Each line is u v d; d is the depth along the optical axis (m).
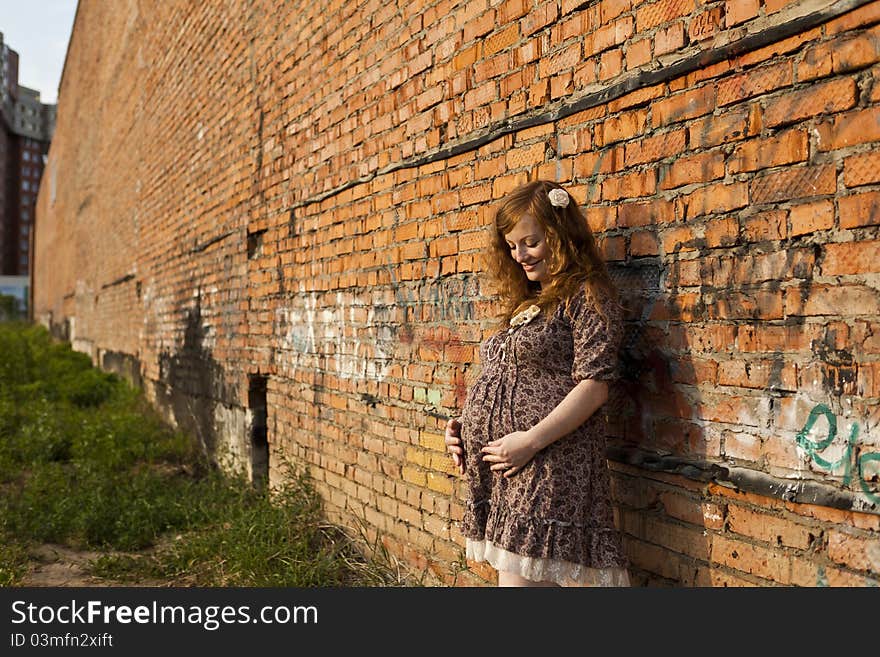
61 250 26.05
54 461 7.26
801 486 1.91
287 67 5.30
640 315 2.41
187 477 6.58
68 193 23.75
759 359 2.03
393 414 3.89
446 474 3.43
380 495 4.02
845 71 1.83
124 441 7.53
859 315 1.80
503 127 3.05
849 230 1.82
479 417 2.37
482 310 3.17
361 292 4.23
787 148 1.96
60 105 26.75
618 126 2.50
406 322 3.77
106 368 14.59
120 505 5.32
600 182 2.58
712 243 2.17
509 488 2.26
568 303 2.26
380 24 4.02
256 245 6.05
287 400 5.33
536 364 2.29
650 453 2.37
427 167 3.58
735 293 2.10
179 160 8.54
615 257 2.51
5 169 62.41
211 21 7.19
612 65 2.52
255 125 5.94
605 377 2.17
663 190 2.34
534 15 2.88
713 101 2.17
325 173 4.68
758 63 2.05
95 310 16.70
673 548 2.29
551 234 2.32
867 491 1.77
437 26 3.51
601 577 2.17
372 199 4.10
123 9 12.71
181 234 8.43
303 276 5.04
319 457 4.79
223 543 4.43
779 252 1.98
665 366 2.32
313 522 4.57
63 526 5.09
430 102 3.55
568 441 2.22
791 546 1.95
